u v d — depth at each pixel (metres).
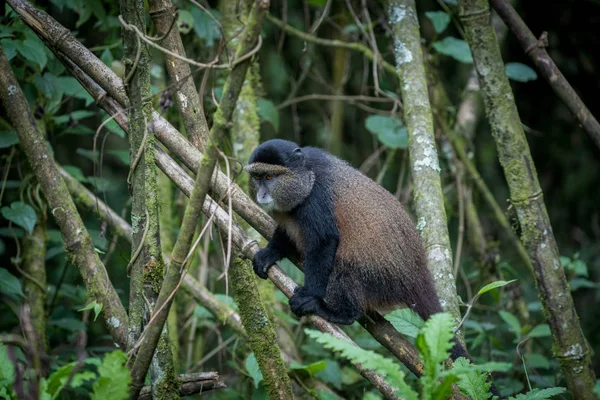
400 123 11.21
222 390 9.98
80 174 9.86
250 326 6.34
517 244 11.61
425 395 4.59
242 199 6.77
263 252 7.12
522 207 7.45
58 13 11.27
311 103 13.91
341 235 7.39
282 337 9.61
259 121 10.76
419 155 7.83
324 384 9.75
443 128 11.66
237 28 9.62
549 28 13.91
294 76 13.84
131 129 5.83
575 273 10.48
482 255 11.30
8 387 4.78
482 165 14.13
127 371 4.64
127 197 12.78
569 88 7.70
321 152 7.88
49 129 9.63
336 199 7.45
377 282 7.25
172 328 9.55
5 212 8.45
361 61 13.87
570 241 14.25
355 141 14.09
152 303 5.75
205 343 10.98
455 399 5.75
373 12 12.71
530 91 14.55
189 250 5.43
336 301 7.21
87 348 9.32
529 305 10.91
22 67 9.16
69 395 8.65
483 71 7.72
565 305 7.27
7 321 9.64
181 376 6.07
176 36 6.57
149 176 5.82
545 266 7.33
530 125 14.67
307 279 7.23
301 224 7.39
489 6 7.84
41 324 9.08
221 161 8.38
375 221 7.35
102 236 7.05
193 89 6.62
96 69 6.32
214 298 9.52
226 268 5.31
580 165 14.48
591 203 14.36
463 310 10.92
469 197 11.65
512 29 7.81
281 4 13.41
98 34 11.95
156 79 10.39
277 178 7.42
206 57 10.98
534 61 7.77
